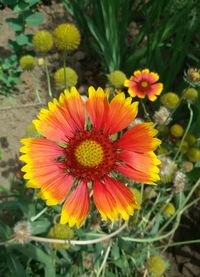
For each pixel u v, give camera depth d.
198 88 0.20
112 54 0.26
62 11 0.32
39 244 0.16
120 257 0.18
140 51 0.26
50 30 0.31
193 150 0.19
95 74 0.29
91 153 0.12
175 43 0.24
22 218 0.17
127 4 0.25
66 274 0.16
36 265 0.18
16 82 0.26
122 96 0.13
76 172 0.12
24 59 0.19
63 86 0.17
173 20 0.25
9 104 0.26
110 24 0.25
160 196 0.19
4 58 0.28
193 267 0.21
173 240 0.22
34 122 0.12
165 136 0.21
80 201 0.12
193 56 0.27
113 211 0.11
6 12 0.31
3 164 0.23
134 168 0.12
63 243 0.13
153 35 0.25
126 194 0.11
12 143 0.24
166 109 0.18
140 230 0.18
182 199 0.20
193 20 0.24
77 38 0.16
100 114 0.13
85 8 0.29
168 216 0.19
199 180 0.17
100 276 0.17
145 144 0.12
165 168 0.16
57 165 0.12
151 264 0.16
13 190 0.21
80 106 0.13
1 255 0.16
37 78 0.28
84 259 0.16
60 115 0.12
